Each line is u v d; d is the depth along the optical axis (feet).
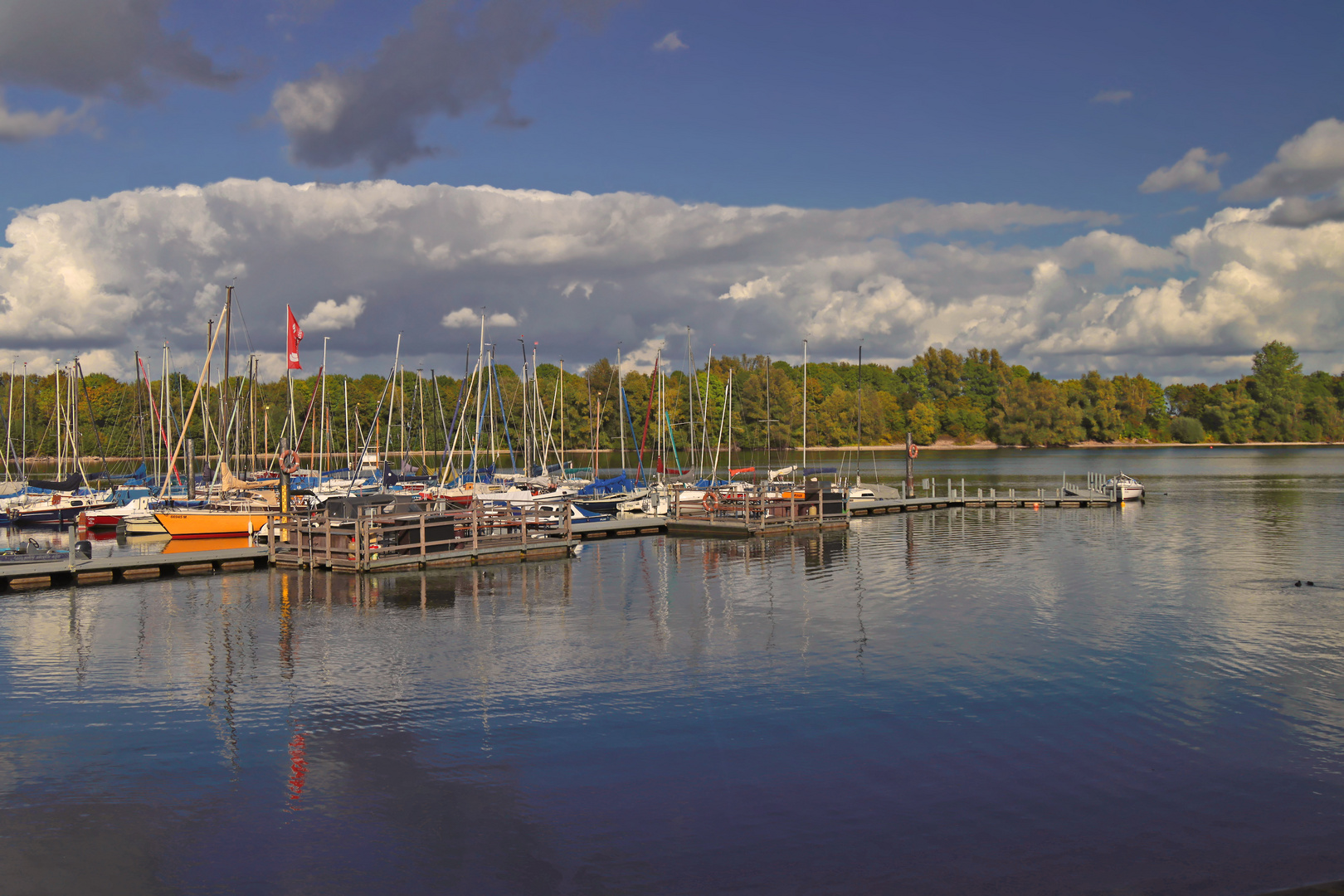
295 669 69.56
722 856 41.24
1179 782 48.75
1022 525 166.91
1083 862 40.75
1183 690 63.46
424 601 95.14
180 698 62.69
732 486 187.42
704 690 63.93
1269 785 48.32
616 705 60.85
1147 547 135.23
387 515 121.39
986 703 61.11
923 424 613.11
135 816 45.11
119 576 108.99
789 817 44.88
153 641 78.07
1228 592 98.37
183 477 231.91
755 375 494.18
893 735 55.36
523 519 125.18
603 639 78.38
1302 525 163.63
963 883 39.06
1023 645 75.82
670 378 513.04
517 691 63.93
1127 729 56.13
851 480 310.86
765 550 134.10
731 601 94.32
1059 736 55.16
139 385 228.43
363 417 420.36
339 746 53.88
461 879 39.47
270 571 114.62
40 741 54.75
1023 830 43.55
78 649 75.61
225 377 169.37
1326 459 469.57
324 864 40.65
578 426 473.67
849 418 557.74
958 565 118.11
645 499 185.16
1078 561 121.39
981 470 392.68
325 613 89.10
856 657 72.18
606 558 126.62
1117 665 69.72
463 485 203.10
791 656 72.54
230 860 40.91
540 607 91.61
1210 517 179.83
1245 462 441.27
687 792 47.62
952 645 75.66
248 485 171.32
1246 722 57.31
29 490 200.54
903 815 45.09
